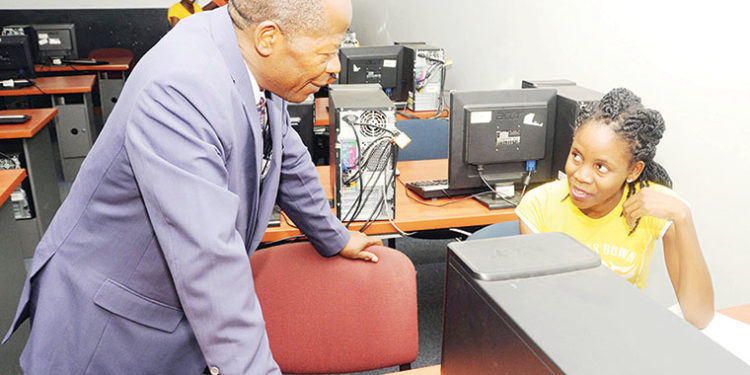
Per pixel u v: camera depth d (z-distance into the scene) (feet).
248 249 3.85
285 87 3.28
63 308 3.32
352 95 5.97
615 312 1.97
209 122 2.83
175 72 2.78
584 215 4.39
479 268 2.19
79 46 19.56
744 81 5.46
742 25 5.40
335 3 2.97
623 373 1.68
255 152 3.30
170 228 2.75
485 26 10.46
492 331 2.08
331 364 4.14
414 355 4.15
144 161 2.71
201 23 3.14
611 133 3.75
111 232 3.19
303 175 4.26
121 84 16.35
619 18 6.97
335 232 4.17
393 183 5.77
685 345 1.81
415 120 8.44
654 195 4.00
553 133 6.26
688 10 5.97
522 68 9.35
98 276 3.26
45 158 10.14
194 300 2.84
